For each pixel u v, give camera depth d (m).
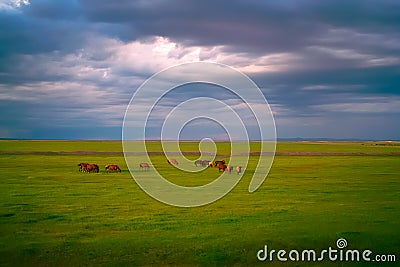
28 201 23.78
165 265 12.91
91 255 13.67
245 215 20.14
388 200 24.50
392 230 16.81
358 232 16.45
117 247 14.48
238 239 15.48
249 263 13.26
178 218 19.41
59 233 16.39
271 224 17.95
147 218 19.42
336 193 27.47
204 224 18.06
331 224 17.89
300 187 30.75
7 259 13.28
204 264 13.04
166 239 15.50
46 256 13.55
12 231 16.72
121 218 19.36
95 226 17.69
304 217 19.48
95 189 29.25
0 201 23.66
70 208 21.80
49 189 28.91
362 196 26.09
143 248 14.41
